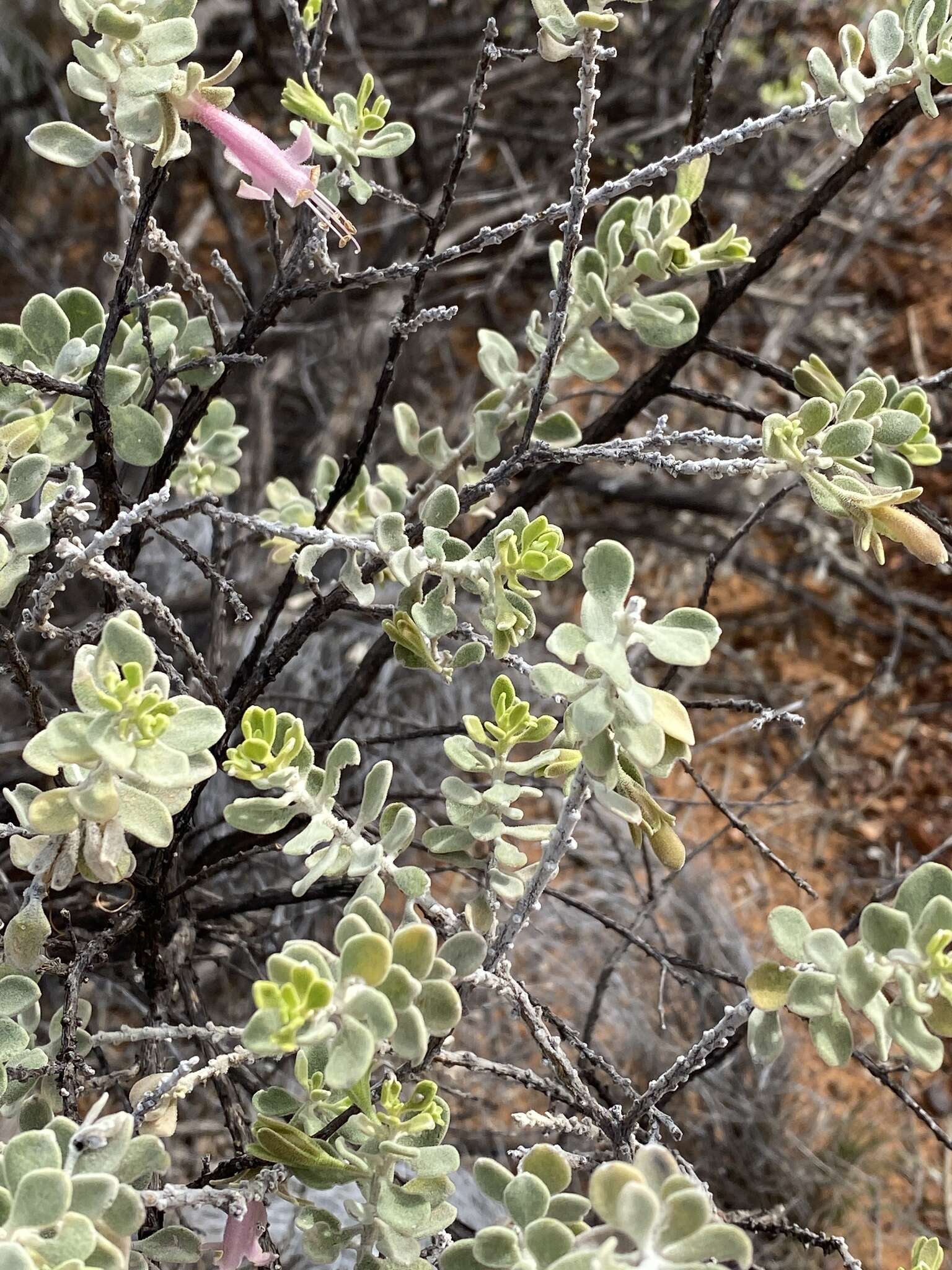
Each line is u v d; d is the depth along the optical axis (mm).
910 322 836
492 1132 424
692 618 224
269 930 423
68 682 533
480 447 338
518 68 726
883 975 209
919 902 218
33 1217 186
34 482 248
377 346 644
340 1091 227
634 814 224
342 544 260
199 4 658
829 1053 210
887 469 299
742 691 727
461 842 252
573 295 322
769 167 732
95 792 207
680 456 715
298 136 259
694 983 343
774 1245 477
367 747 547
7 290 796
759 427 530
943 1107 547
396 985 202
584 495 752
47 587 229
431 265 287
